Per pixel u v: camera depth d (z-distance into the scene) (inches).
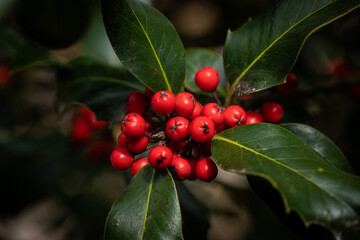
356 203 6.8
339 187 6.9
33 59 11.5
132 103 8.3
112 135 14.5
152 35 8.5
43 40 12.0
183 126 7.7
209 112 7.9
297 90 11.0
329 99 15.7
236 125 8.1
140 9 8.5
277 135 7.7
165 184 7.9
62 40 12.1
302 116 10.8
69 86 10.6
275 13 8.7
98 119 9.9
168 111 7.9
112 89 10.4
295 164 7.2
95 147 15.2
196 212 11.4
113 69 11.0
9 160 14.1
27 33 11.8
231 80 8.9
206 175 7.9
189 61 10.8
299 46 8.0
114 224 7.9
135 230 7.7
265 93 11.2
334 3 8.0
